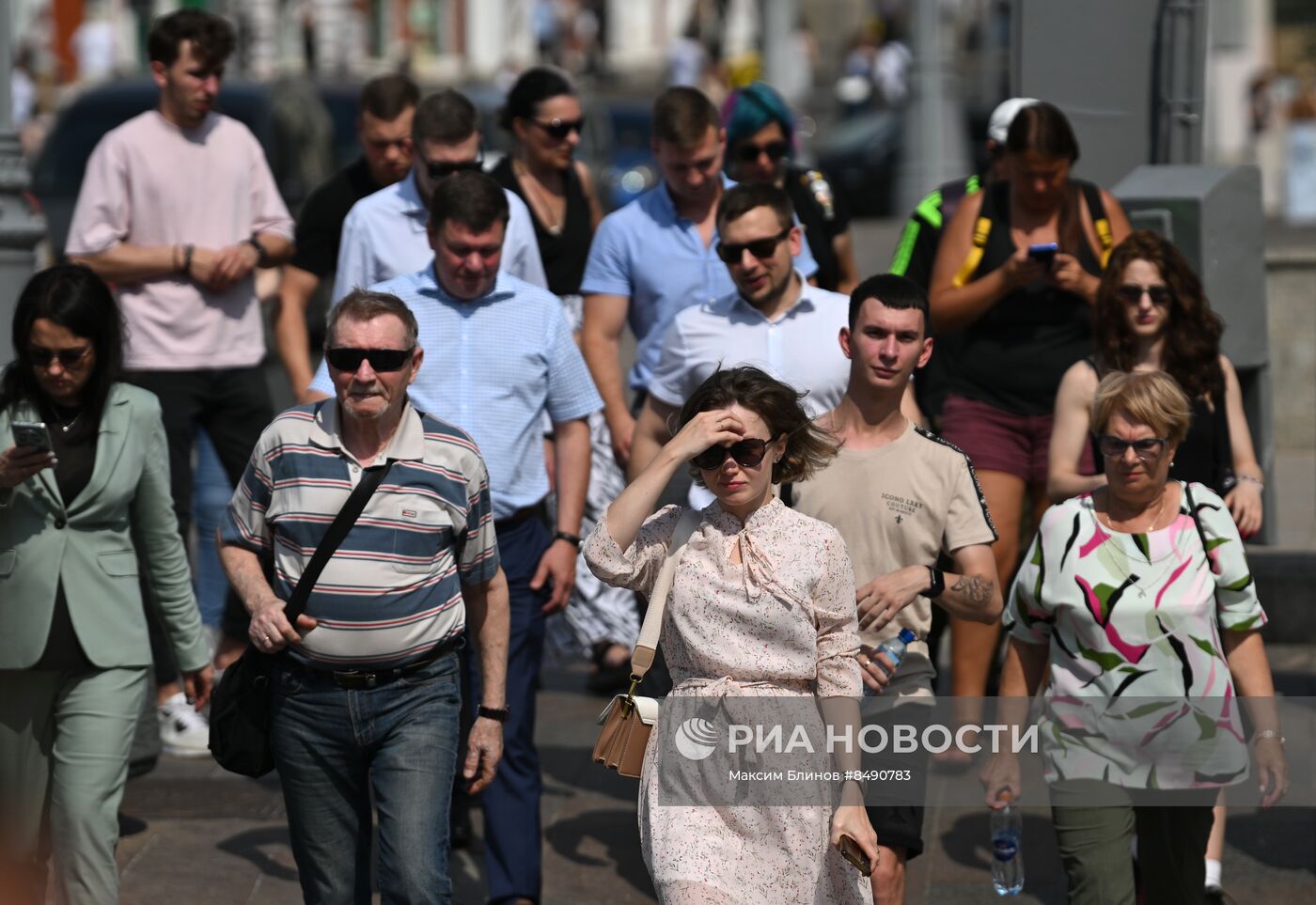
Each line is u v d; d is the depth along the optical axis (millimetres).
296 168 54750
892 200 96062
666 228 23484
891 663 17312
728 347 20469
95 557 17703
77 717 17656
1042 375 23344
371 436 16672
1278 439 41438
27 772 17969
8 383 17625
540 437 21031
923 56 68625
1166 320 20469
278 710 16844
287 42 131375
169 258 25844
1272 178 96188
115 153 25969
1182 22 28406
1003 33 122250
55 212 53625
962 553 17609
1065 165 22875
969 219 23812
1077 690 17047
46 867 18703
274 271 30328
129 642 17812
